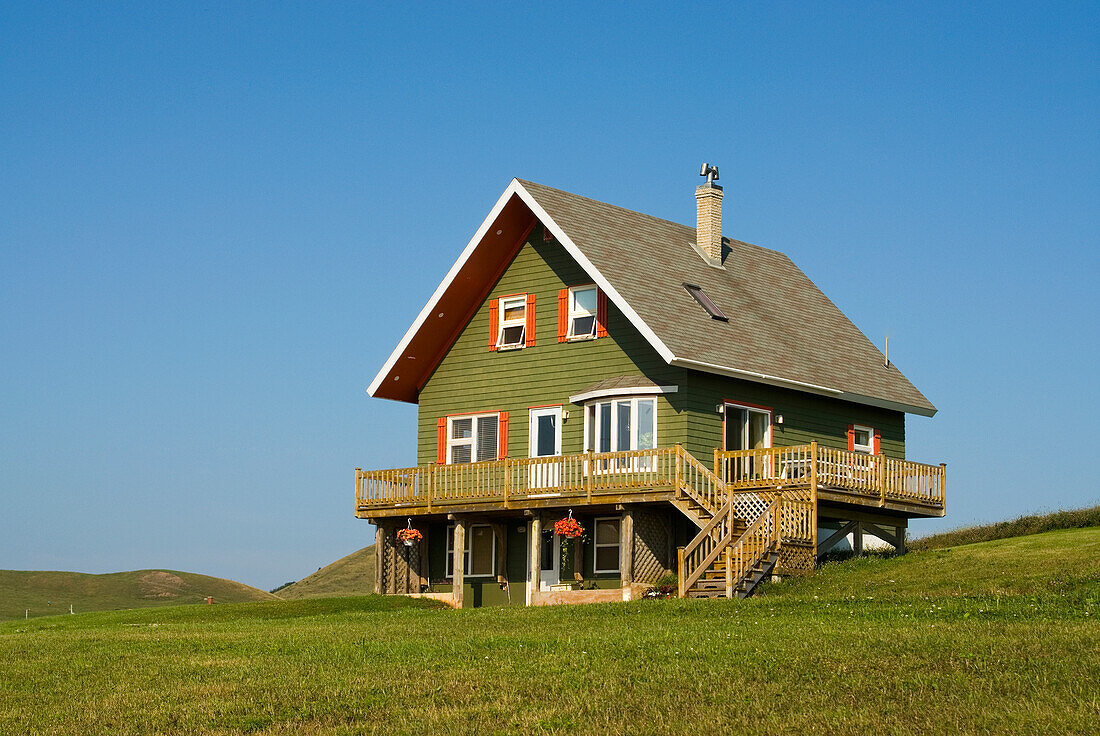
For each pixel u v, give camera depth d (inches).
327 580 2400.3
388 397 1604.3
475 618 1097.4
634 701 701.3
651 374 1405.0
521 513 1464.1
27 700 783.1
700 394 1389.0
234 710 736.3
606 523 1453.0
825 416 1546.5
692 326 1412.4
